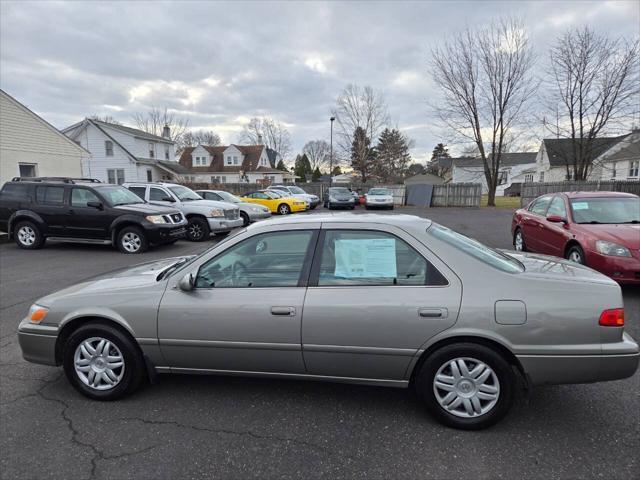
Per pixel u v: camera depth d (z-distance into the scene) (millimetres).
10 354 3855
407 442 2471
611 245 5379
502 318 2447
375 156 59125
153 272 3344
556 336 2426
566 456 2320
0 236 11594
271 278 2791
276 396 3039
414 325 2525
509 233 12445
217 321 2760
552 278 2596
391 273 2656
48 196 9922
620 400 2906
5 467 2281
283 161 75312
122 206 9688
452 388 2578
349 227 2797
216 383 3252
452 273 2568
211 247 2965
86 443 2496
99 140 31469
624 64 21703
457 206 27359
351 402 2941
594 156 28172
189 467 2273
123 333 2959
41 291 6203
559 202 7113
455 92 25172
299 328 2656
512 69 24000
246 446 2451
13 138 16266
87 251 9969
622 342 2455
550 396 2977
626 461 2271
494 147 26438
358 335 2592
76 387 3043
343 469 2242
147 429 2637
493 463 2270
